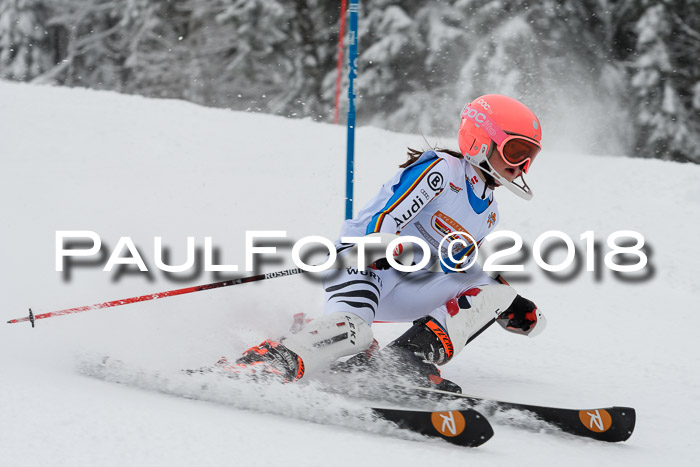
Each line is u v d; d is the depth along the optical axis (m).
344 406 4.01
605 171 13.81
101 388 4.33
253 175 12.62
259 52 29.50
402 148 14.34
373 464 3.37
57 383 4.32
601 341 6.90
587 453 3.87
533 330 5.42
